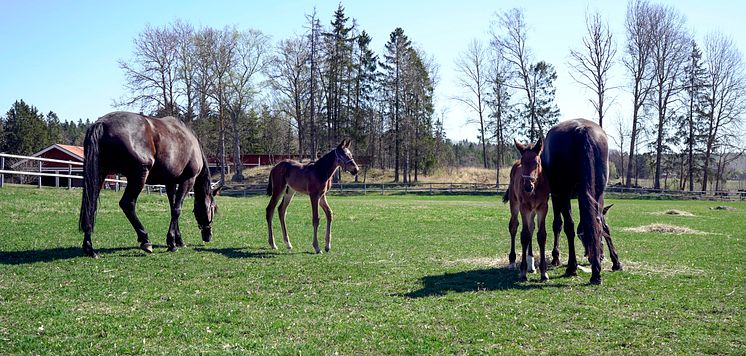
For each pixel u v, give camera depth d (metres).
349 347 6.36
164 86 54.22
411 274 10.98
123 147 11.66
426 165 70.25
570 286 9.90
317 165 13.94
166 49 53.59
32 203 19.48
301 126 64.12
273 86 62.81
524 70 60.34
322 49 60.88
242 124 70.75
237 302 8.45
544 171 10.35
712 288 9.69
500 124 64.94
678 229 20.34
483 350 6.30
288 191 14.55
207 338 6.61
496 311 8.02
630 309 8.14
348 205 33.34
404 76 64.00
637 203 44.88
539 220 10.52
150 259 11.80
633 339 6.70
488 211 29.92
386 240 16.69
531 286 9.90
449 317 7.63
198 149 13.85
